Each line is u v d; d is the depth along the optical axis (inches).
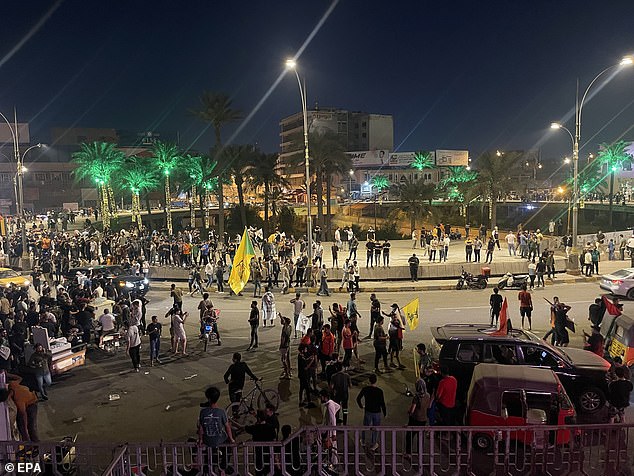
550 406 374.9
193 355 658.8
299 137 2196.1
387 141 5349.4
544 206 3171.8
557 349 480.7
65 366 586.2
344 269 1076.5
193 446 303.6
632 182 3590.1
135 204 2898.6
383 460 298.0
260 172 2546.8
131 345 599.5
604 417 442.6
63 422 465.7
